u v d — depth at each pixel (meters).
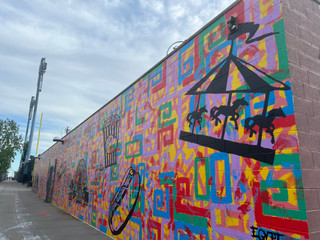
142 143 6.78
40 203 18.45
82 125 13.09
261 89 3.57
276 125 3.28
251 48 3.83
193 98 5.00
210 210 4.16
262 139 3.44
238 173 3.73
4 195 24.25
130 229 6.78
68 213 13.40
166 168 5.55
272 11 3.59
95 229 9.16
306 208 2.82
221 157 4.09
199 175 4.52
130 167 7.27
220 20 4.57
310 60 3.56
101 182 9.38
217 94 4.38
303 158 2.99
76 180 12.88
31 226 9.69
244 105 3.80
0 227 9.41
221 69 4.38
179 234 4.85
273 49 3.49
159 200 5.64
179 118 5.35
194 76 5.06
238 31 4.12
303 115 3.18
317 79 3.55
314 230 2.80
